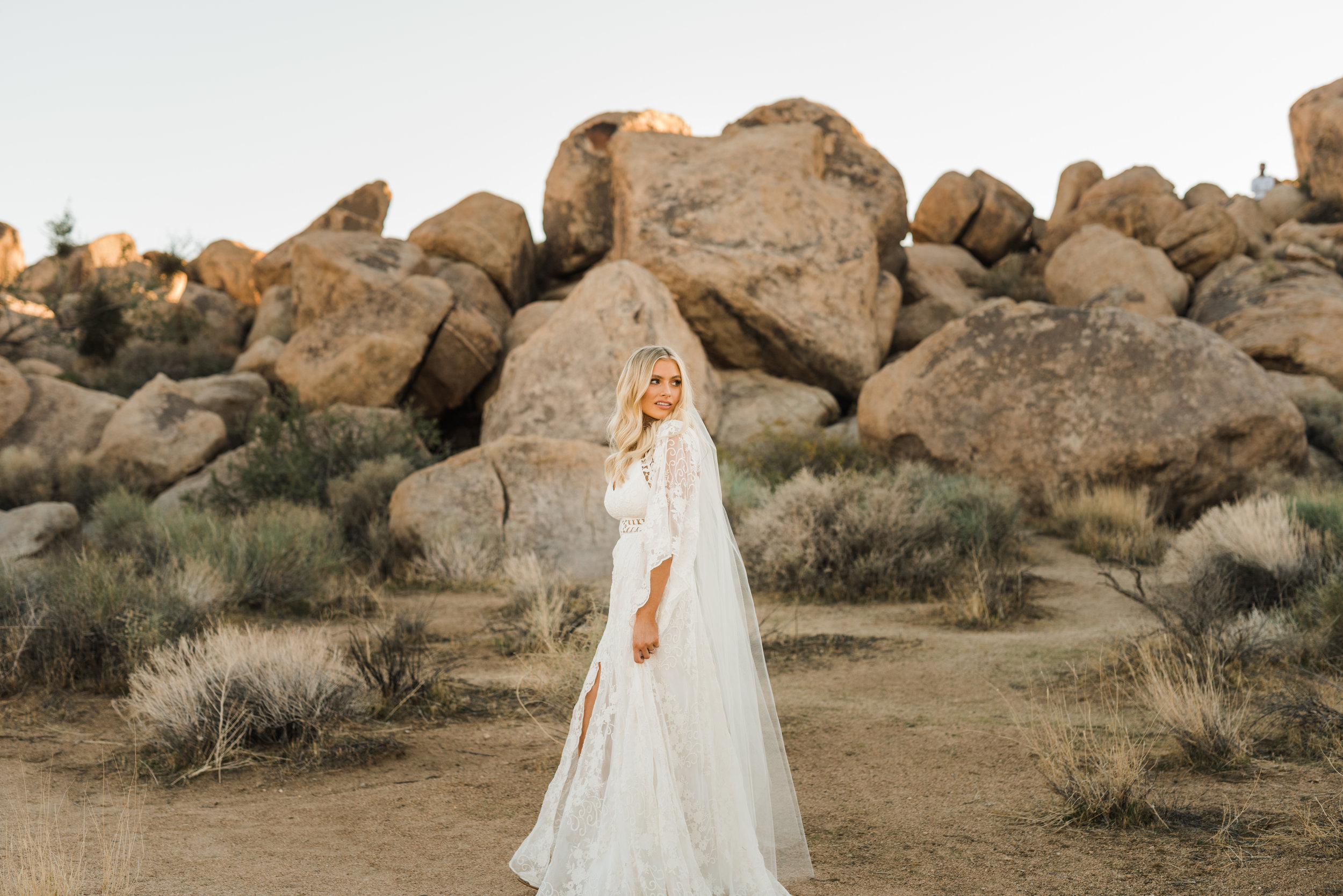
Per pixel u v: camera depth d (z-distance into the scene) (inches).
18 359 977.5
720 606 134.3
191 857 146.7
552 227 1003.9
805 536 418.9
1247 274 898.1
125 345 989.8
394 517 513.3
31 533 522.0
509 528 498.6
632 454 136.8
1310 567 319.0
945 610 357.7
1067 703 237.6
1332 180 1135.0
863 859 148.1
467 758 205.0
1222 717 192.5
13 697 254.1
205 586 353.7
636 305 668.7
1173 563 386.6
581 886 124.0
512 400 657.6
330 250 811.4
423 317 768.9
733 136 851.4
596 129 1039.6
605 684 131.4
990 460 588.7
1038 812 165.6
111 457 704.4
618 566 136.3
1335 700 214.2
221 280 1231.5
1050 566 452.8
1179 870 138.3
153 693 223.5
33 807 171.9
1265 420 550.6
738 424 711.1
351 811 171.8
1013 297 1042.1
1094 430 566.6
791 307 742.5
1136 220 1072.8
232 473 650.2
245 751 206.4
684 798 126.3
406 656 271.0
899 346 905.5
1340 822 148.9
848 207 802.2
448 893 133.5
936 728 221.6
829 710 241.8
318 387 748.6
